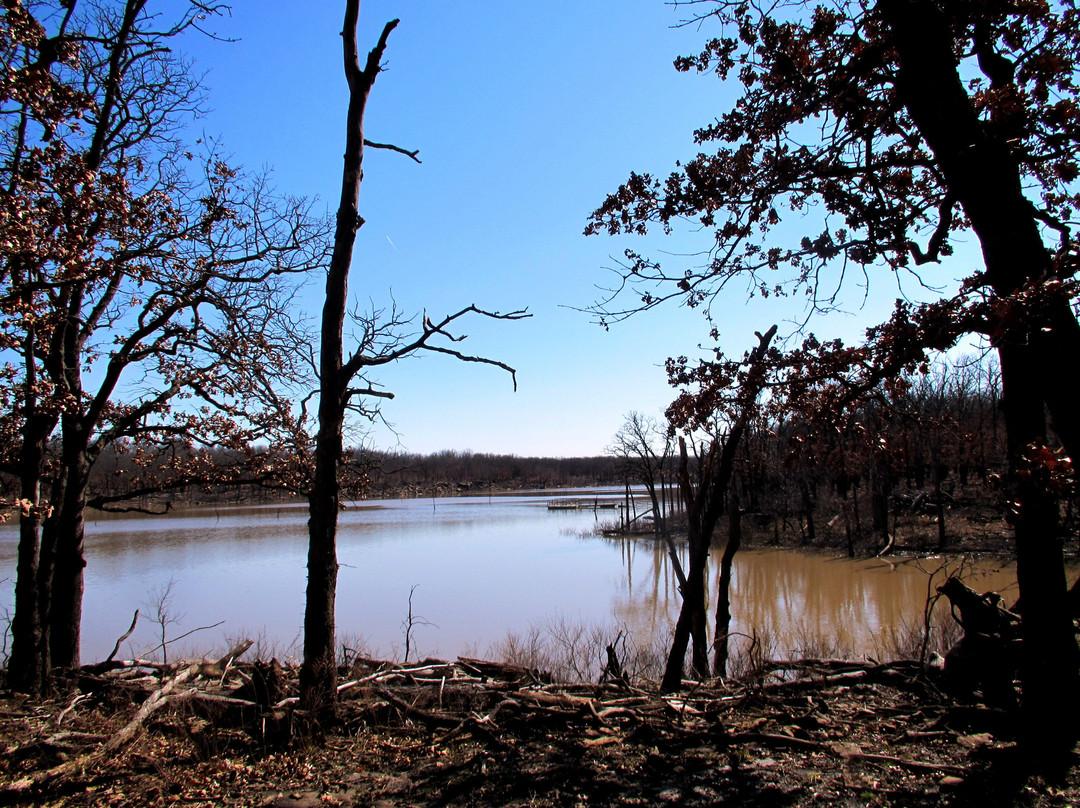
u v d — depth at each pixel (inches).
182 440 470.3
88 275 305.4
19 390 313.6
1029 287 172.6
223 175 388.2
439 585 1071.6
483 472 6245.1
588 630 738.8
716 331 277.4
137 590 990.4
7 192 277.3
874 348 217.8
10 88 268.1
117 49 386.9
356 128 302.8
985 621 294.4
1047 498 189.3
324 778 233.5
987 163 218.8
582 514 2864.2
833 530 1561.3
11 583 949.2
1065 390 190.4
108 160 410.9
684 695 331.6
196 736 259.9
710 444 540.7
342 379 290.7
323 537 284.4
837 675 339.0
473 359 290.4
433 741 265.0
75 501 403.9
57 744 251.1
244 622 783.7
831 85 285.3
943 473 1752.0
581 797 213.9
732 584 1074.7
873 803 199.9
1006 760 217.9
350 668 366.9
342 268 298.0
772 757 239.6
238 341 396.2
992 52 259.4
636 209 300.0
